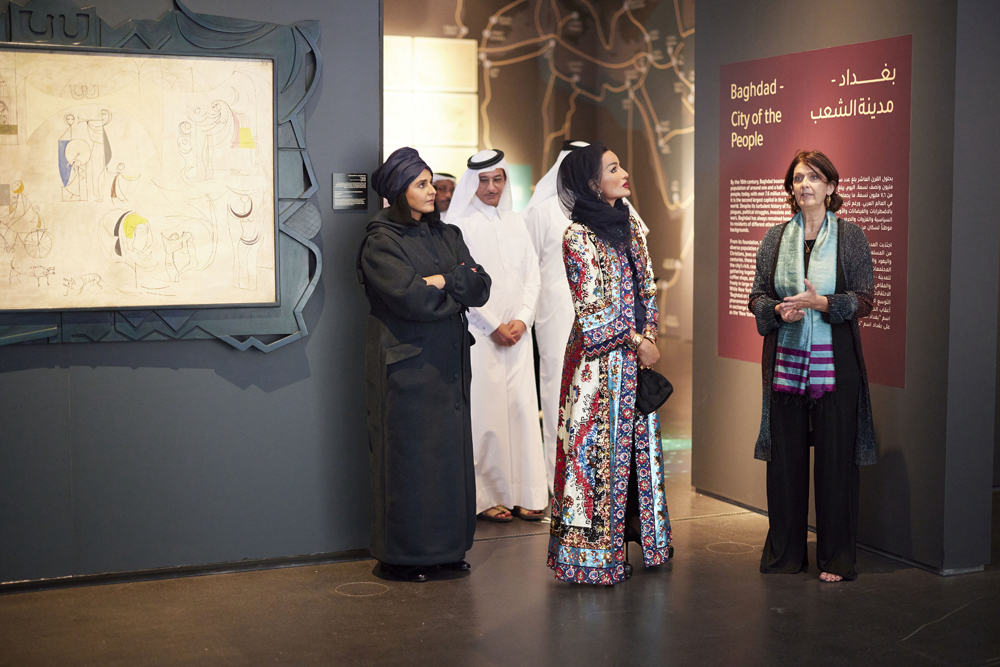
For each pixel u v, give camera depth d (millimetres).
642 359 3689
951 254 3688
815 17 4281
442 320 3729
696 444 5133
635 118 6977
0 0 3477
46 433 3652
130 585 3727
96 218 3604
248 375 3857
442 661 2996
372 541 3820
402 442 3691
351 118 3918
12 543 3646
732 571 3848
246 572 3885
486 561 4031
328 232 3924
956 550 3789
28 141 3518
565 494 3670
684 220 7137
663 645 3113
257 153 3758
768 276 3836
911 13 3818
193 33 3676
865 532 4117
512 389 4691
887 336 3957
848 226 3729
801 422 3764
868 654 3041
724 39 4836
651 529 3764
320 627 3287
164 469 3787
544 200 4965
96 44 3578
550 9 6703
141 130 3627
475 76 6559
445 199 5051
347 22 3887
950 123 3674
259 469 3900
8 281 3533
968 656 3029
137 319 3682
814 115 4297
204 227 3721
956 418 3746
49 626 3301
